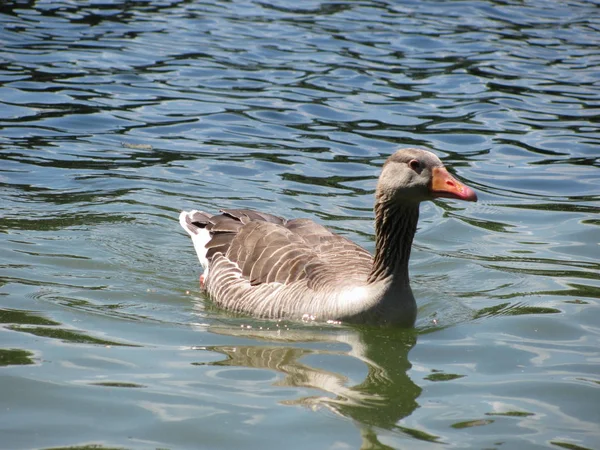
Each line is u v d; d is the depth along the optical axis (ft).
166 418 31.60
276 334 40.65
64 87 73.31
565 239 52.85
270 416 32.04
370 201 57.77
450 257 50.83
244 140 65.87
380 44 88.17
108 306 42.93
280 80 77.46
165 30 89.35
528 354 38.40
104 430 30.68
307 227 47.75
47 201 55.26
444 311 43.83
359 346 39.40
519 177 61.98
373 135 67.46
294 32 90.68
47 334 38.75
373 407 33.14
